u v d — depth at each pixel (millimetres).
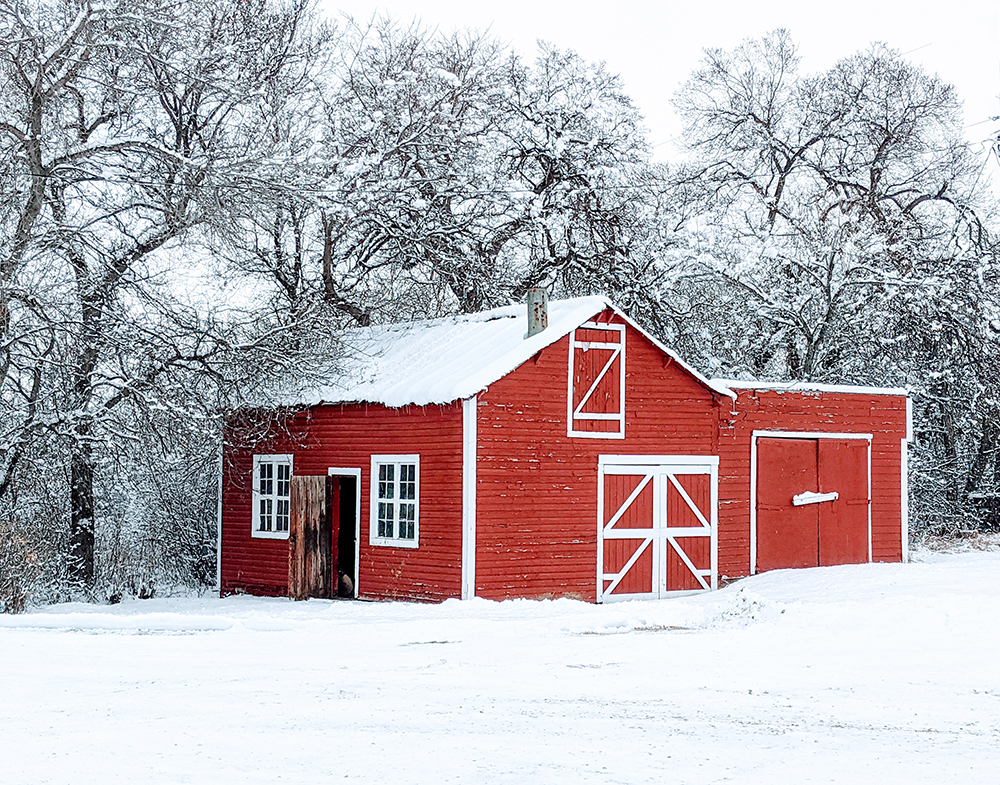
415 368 23781
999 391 35062
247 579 26328
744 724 9477
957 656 12953
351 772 7867
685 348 35125
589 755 8352
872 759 8281
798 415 25625
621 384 23266
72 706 10281
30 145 21094
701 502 24188
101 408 22781
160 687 11219
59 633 15562
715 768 7988
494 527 21359
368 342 27234
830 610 16297
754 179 42094
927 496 37625
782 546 25234
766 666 12430
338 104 33625
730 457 24641
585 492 22625
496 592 21281
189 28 22984
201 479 30891
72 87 22328
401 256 34250
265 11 28219
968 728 9359
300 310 24938
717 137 42531
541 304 22953
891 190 39312
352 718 9680
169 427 23000
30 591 23328
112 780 7723
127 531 31391
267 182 22672
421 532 22062
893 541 26734
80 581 25625
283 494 25672
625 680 11594
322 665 12633
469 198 34406
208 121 26000
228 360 22859
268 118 26625
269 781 7652
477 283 34344
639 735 9031
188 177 21922
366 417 23547
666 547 23609
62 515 26859
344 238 33969
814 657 13016
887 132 40031
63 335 21500
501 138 35406
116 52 22500
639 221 36219
